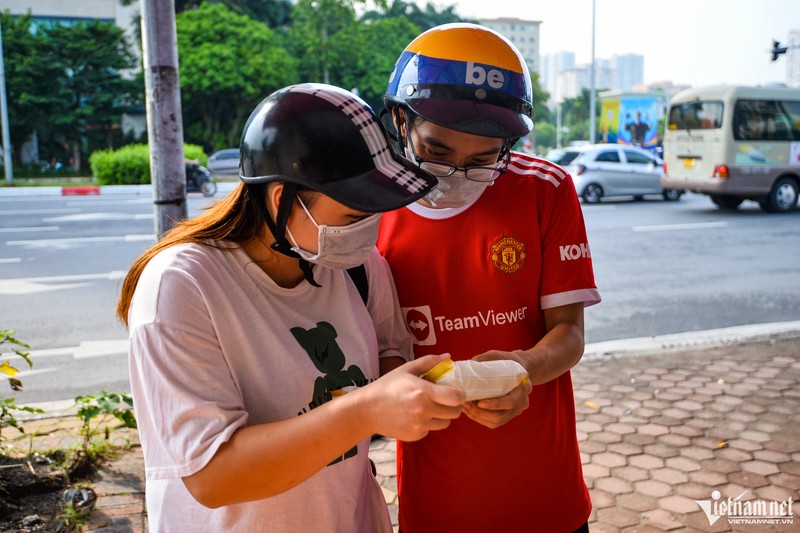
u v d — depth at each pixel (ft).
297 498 3.99
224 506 3.78
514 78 4.92
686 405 13.60
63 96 107.65
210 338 3.72
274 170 3.74
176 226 4.20
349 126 3.82
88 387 15.05
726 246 32.68
